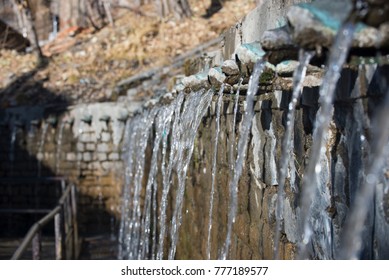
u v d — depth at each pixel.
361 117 2.06
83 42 16.39
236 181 3.10
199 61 5.68
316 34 1.56
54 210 6.81
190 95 4.75
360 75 2.04
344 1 1.57
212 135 4.82
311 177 1.77
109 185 12.66
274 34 1.79
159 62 13.81
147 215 7.53
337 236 2.32
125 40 15.47
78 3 17.77
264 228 3.31
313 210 2.58
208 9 16.50
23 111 12.91
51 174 12.84
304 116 2.62
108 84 13.62
